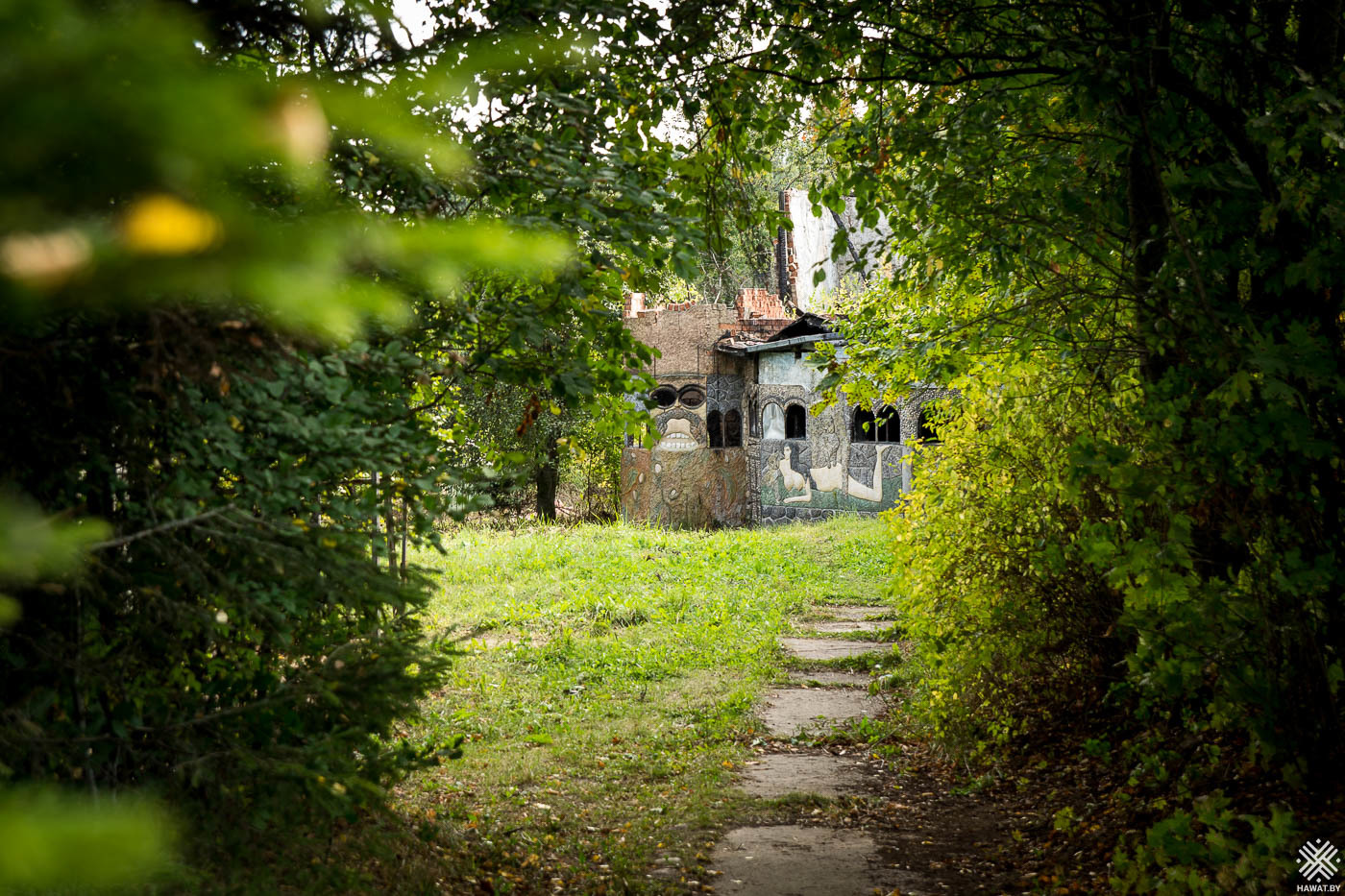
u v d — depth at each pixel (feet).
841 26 19.60
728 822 22.75
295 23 8.12
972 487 27.61
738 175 21.67
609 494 107.04
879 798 24.54
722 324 92.84
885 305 29.53
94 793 8.79
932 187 21.66
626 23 16.69
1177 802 19.10
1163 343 18.24
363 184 11.37
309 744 10.09
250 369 8.91
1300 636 16.34
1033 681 29.37
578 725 31.48
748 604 51.70
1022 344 22.85
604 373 18.01
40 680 9.34
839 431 84.79
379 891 13.10
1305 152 16.49
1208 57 18.19
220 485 11.84
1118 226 20.92
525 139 14.39
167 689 11.42
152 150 1.67
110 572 9.04
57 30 1.65
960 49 21.07
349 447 10.84
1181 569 19.35
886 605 53.01
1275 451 16.26
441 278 2.09
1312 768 16.81
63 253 1.60
